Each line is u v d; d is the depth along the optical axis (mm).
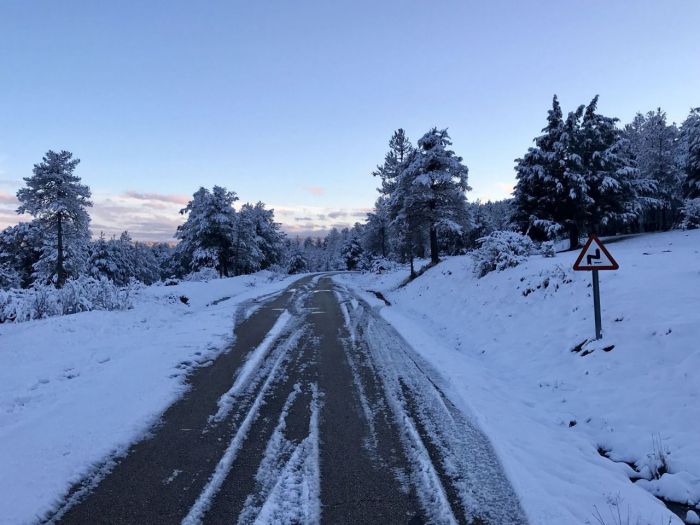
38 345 9562
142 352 9359
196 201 47344
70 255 39250
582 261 7906
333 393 6746
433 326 13891
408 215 29688
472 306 13758
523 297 11586
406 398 6488
